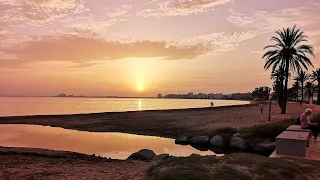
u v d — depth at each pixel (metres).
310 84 110.56
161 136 26.59
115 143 22.33
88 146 20.67
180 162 8.94
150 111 53.41
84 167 11.63
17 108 102.62
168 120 39.06
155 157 13.81
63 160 13.74
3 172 10.32
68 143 22.17
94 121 39.28
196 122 35.53
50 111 81.56
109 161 13.83
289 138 10.38
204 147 20.80
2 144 21.42
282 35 44.09
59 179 9.21
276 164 8.67
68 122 38.50
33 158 14.12
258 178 7.60
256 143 19.47
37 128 33.38
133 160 13.80
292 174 8.06
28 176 9.65
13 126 35.53
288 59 43.78
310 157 9.99
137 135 27.39
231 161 8.95
